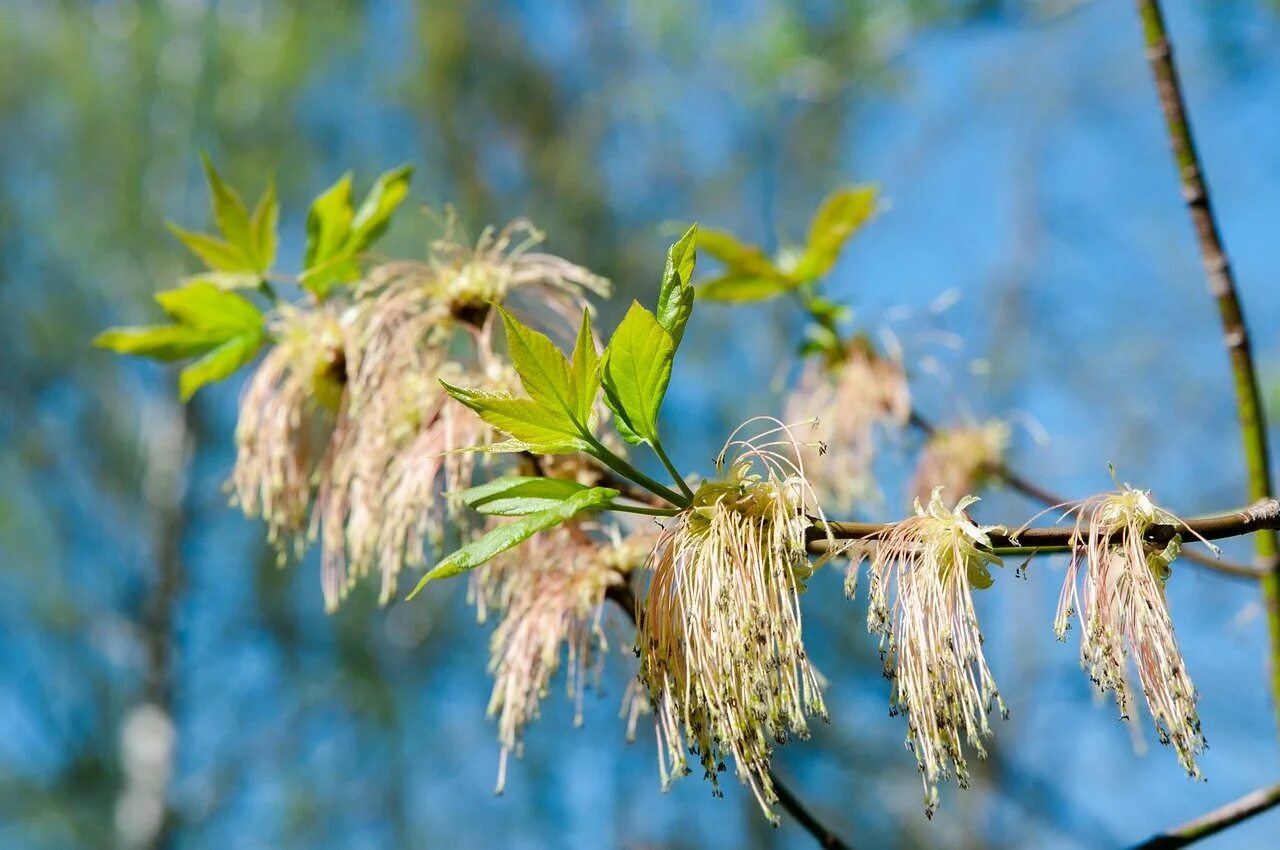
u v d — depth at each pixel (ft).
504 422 2.85
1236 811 3.59
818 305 5.54
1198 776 2.55
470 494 2.86
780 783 3.70
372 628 20.13
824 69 10.78
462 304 4.13
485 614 3.85
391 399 3.93
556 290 4.32
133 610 19.89
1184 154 4.23
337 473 4.03
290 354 4.29
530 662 3.65
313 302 4.37
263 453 4.22
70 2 19.20
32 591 18.98
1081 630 2.70
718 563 2.81
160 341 4.35
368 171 19.51
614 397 2.89
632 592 3.74
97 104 18.52
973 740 2.64
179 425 19.26
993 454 5.66
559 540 3.80
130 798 18.28
